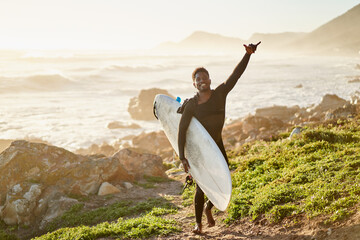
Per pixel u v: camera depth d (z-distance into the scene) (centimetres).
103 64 12212
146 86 7206
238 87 6750
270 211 475
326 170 557
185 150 430
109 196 942
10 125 3216
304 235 394
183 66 13812
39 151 977
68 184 941
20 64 10500
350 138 825
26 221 835
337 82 7225
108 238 518
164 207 760
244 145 1348
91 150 2358
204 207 490
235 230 482
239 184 734
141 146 2389
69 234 557
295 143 892
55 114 3891
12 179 915
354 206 395
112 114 4088
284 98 4888
